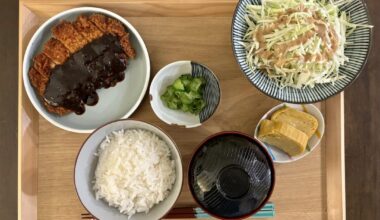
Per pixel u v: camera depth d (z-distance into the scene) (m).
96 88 0.46
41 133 0.46
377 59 0.57
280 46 0.41
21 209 0.42
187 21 0.46
